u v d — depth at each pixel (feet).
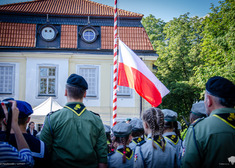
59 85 55.36
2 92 54.65
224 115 7.15
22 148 7.00
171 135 12.25
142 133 12.92
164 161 9.48
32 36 55.57
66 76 55.67
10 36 55.06
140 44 57.26
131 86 23.73
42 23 56.24
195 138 7.11
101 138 9.68
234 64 52.90
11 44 54.54
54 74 55.98
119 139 10.89
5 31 55.21
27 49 54.95
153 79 23.68
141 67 23.97
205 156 6.90
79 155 8.77
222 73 54.49
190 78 80.23
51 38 55.88
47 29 56.03
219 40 57.41
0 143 6.70
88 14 57.47
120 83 23.98
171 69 87.15
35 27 55.98
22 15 56.49
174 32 90.74
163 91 23.56
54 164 8.82
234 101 7.27
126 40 57.11
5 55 54.54
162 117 10.18
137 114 55.72
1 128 7.92
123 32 57.72
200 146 6.97
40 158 8.20
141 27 58.75
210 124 7.09
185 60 84.02
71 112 9.35
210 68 59.88
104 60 56.80
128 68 24.03
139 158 9.55
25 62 55.52
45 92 55.42
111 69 56.90
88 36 57.11
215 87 7.37
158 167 9.40
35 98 54.75
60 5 61.77
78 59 56.54
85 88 9.91
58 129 9.00
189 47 86.89
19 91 54.85
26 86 54.75
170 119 12.34
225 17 57.62
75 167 8.73
